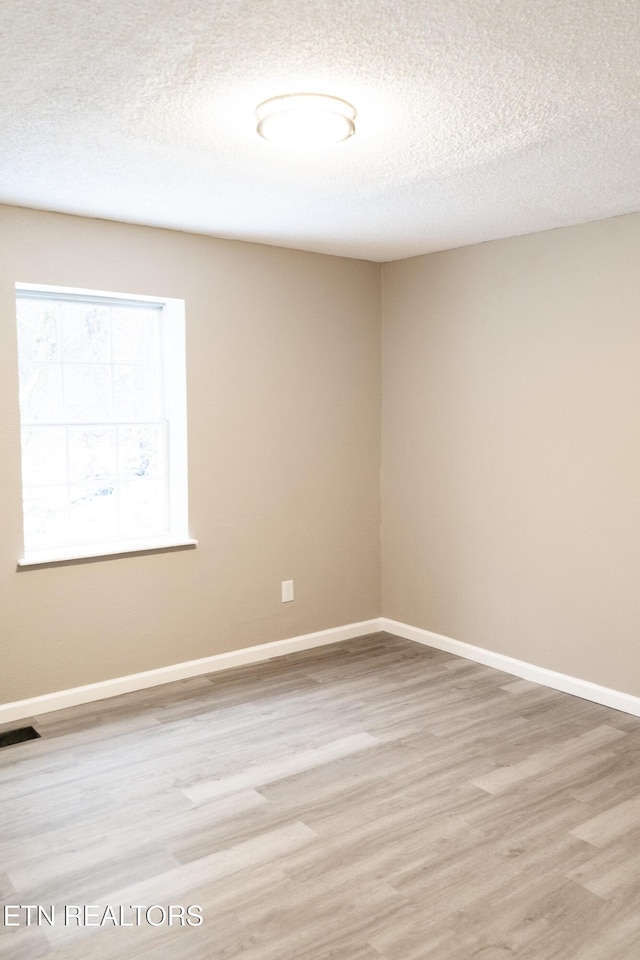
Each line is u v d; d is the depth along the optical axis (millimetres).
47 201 3270
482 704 3676
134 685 3838
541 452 3875
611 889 2264
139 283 3729
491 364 4086
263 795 2812
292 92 2123
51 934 2082
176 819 2652
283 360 4277
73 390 3844
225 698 3752
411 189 3082
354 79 2037
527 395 3920
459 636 4398
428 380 4449
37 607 3535
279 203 3301
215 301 3990
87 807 2734
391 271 4629
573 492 3748
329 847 2479
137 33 1776
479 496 4211
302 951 2010
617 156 2672
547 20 1721
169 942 2049
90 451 3896
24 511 3736
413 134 2445
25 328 3689
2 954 2010
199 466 4012
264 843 2506
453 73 1999
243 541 4207
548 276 3783
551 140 2512
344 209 3402
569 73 2002
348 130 2318
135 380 4031
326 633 4605
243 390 4133
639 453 3469
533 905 2191
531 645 4000
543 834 2551
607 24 1740
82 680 3689
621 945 2033
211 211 3441
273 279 4199
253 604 4277
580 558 3742
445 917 2141
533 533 3947
